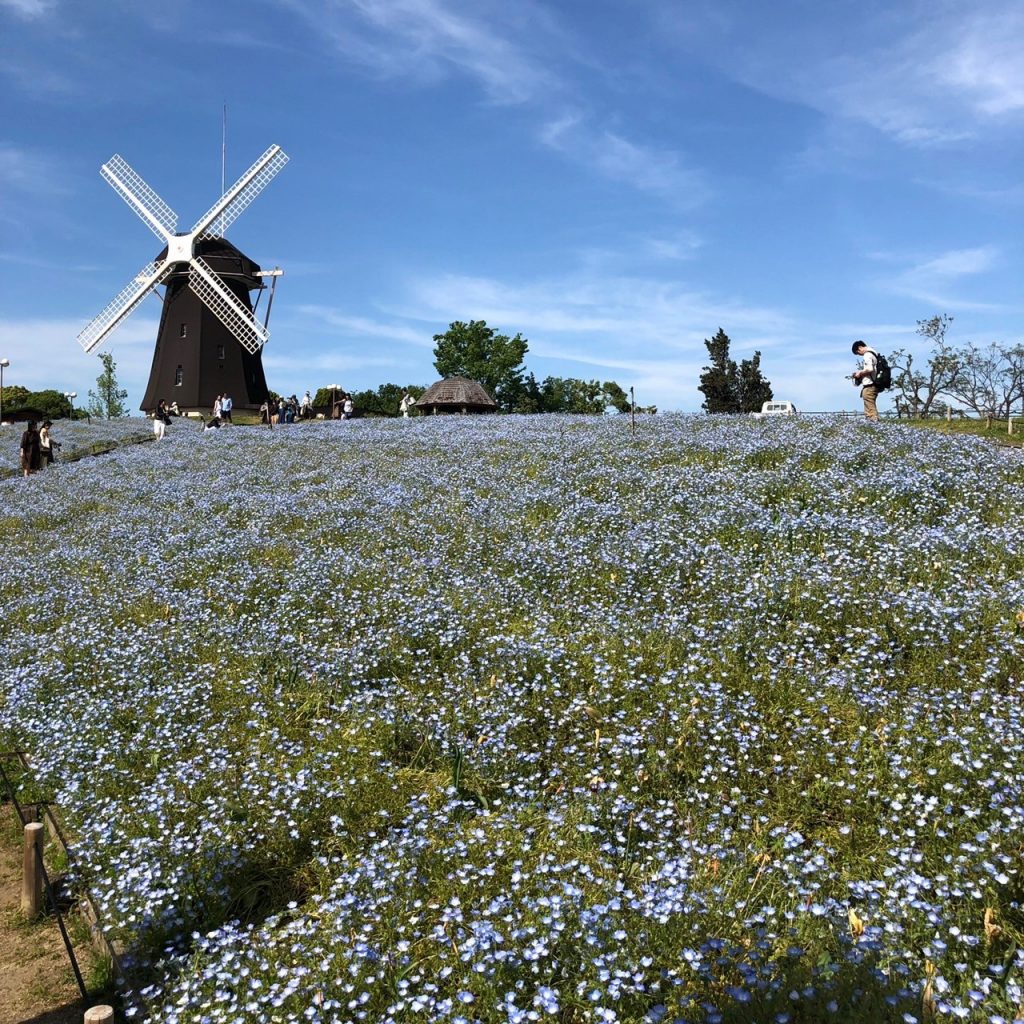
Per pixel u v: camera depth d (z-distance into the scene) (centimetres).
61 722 944
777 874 560
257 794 750
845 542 1220
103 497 2486
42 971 620
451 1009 464
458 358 8862
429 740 822
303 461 2827
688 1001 438
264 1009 498
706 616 1015
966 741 650
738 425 2519
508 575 1281
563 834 639
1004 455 1792
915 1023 389
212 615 1279
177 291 6003
